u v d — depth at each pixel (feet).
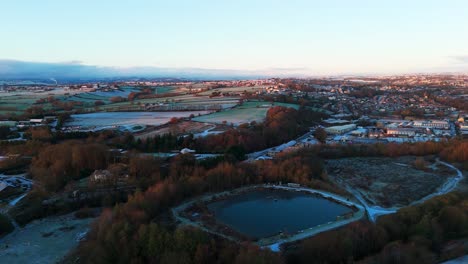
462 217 426.51
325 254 366.84
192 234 387.55
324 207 527.81
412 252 355.56
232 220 477.77
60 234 461.78
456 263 357.20
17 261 393.50
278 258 351.87
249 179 631.15
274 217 488.02
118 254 370.94
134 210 460.55
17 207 531.50
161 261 354.74
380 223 424.87
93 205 549.95
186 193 562.25
